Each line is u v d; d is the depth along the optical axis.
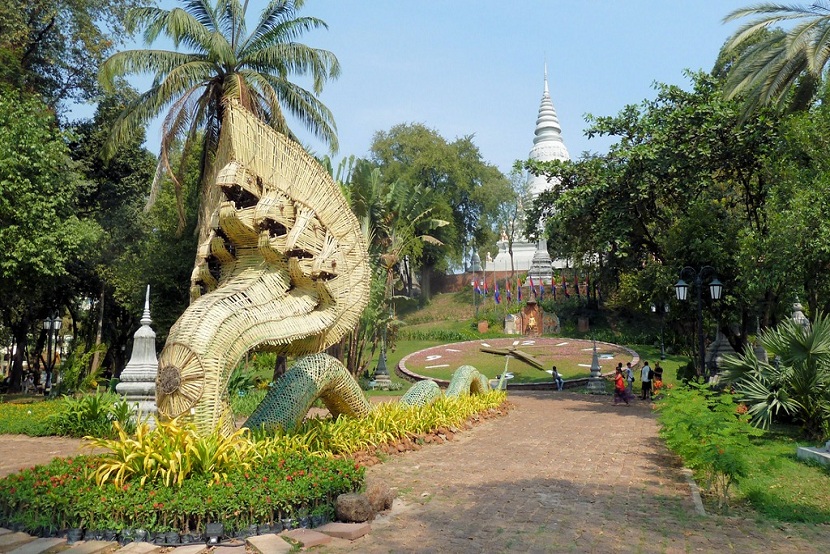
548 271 51.50
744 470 7.01
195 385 6.92
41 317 32.03
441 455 10.24
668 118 18.89
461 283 58.72
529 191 57.78
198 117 18.34
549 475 8.62
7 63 20.77
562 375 29.92
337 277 8.86
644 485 8.10
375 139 56.75
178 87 17.41
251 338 7.60
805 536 5.98
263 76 18.27
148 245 27.25
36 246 17.64
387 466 9.20
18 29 21.64
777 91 14.98
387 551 5.30
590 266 33.66
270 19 19.14
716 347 23.64
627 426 14.55
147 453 6.03
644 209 21.52
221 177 7.87
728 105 17.72
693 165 18.78
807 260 14.73
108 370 34.88
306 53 18.58
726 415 7.91
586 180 21.47
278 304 8.07
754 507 7.05
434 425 12.12
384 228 23.81
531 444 11.58
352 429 9.70
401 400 13.29
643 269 25.66
